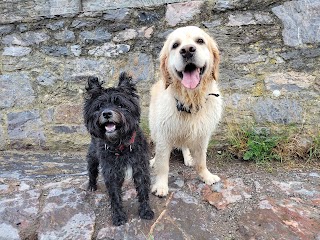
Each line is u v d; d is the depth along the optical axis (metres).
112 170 0.95
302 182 1.12
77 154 1.48
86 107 0.98
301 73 1.34
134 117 0.97
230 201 1.03
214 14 1.37
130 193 1.09
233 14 1.35
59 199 1.07
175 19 1.40
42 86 1.49
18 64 1.49
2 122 1.52
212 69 1.06
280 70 1.35
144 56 1.44
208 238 0.89
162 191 1.06
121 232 0.91
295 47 1.33
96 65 1.47
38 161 1.40
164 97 1.08
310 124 1.34
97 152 1.00
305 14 1.31
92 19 1.44
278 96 1.35
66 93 1.49
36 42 1.47
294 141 1.31
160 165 1.09
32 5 1.46
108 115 0.90
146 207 0.97
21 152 1.50
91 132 0.96
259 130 1.36
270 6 1.33
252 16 1.34
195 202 1.03
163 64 1.07
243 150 1.31
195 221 0.95
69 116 1.49
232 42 1.36
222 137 1.39
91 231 0.93
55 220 0.97
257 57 1.35
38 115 1.51
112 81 1.47
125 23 1.43
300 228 0.90
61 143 1.51
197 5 1.38
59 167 1.33
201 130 1.07
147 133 1.40
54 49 1.47
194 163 1.20
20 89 1.50
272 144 1.31
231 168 1.26
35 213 1.00
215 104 1.09
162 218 0.96
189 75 0.99
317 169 1.22
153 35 1.42
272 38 1.34
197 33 1.01
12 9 1.46
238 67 1.37
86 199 1.07
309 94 1.34
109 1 1.46
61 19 1.45
